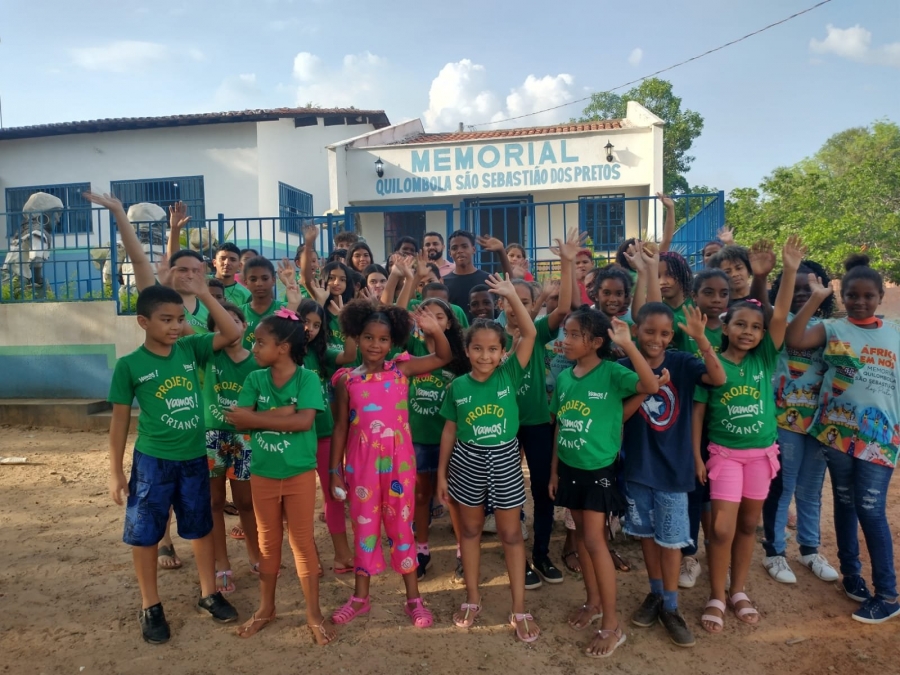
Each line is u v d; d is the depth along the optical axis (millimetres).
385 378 3617
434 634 3502
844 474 3748
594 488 3344
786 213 15688
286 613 3709
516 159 14703
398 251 6715
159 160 15203
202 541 3664
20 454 7023
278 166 15508
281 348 3322
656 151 14031
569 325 3471
